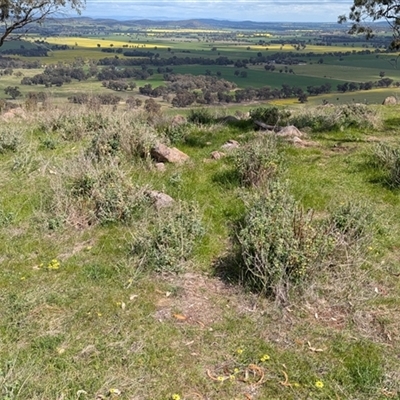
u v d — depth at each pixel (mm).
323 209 6223
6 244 5176
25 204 6195
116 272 4660
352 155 8367
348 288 4309
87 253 5051
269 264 4234
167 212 5574
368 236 5062
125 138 8062
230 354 3559
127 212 5656
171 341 3686
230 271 4723
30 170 7445
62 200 5863
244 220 5562
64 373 3301
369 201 6289
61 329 3801
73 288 4371
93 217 5699
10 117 11914
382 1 12242
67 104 12477
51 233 5469
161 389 3213
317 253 4305
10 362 3293
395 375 3322
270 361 3484
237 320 3957
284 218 4492
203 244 5227
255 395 3186
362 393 3176
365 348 3604
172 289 4395
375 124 10617
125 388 3207
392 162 7293
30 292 4270
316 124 10750
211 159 8289
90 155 7328
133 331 3785
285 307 4090
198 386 3254
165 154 7988
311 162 8055
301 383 3287
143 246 4898
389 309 4109
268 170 6910
